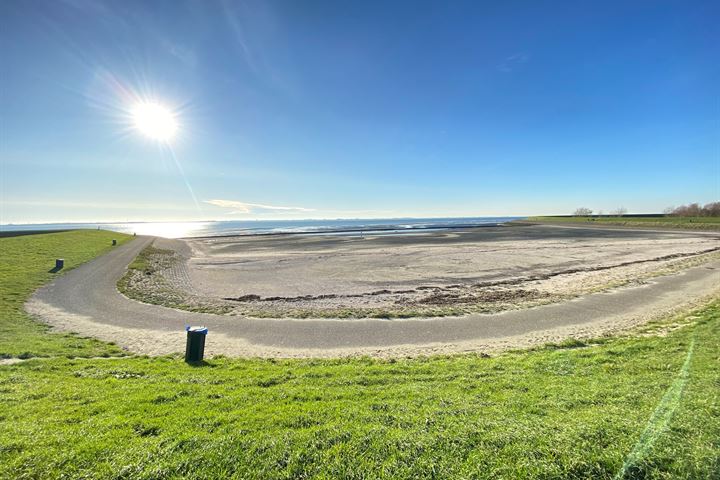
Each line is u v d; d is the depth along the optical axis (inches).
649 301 673.0
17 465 151.0
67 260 1224.2
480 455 154.3
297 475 147.6
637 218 4367.6
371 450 162.7
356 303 745.6
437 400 241.8
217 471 149.9
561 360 358.3
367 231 3799.2
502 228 3789.4
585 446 154.6
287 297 814.5
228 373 339.3
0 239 1509.6
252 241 2610.7
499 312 633.0
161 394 254.7
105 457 159.2
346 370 343.3
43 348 418.0
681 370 284.0
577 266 1184.2
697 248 1598.2
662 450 147.4
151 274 1104.8
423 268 1202.6
